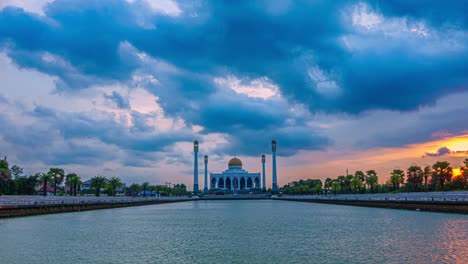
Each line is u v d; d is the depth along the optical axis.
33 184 190.75
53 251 46.12
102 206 139.25
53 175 162.62
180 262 40.00
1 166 132.62
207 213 117.38
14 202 98.81
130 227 73.19
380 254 42.47
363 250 45.16
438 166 169.50
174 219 92.56
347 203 164.62
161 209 145.12
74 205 120.06
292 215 103.62
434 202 100.00
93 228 70.62
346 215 99.44
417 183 185.12
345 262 38.81
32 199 114.19
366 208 132.50
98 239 56.19
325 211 119.88
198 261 40.44
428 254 41.91
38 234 61.25
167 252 45.50
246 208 149.00
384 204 128.12
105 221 86.06
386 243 49.72
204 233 63.53
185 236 59.66
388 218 85.38
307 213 110.94
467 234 56.06
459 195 108.00
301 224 77.19
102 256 43.12
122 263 39.59
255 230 67.38
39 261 40.53
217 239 56.16
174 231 66.31
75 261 40.53
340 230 65.12
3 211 88.50
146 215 107.38
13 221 82.50
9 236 58.72
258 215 105.69
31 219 88.12
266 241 53.72
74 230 67.12
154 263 39.53
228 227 73.06
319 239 54.88
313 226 72.69
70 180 177.62
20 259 41.44
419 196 125.31
